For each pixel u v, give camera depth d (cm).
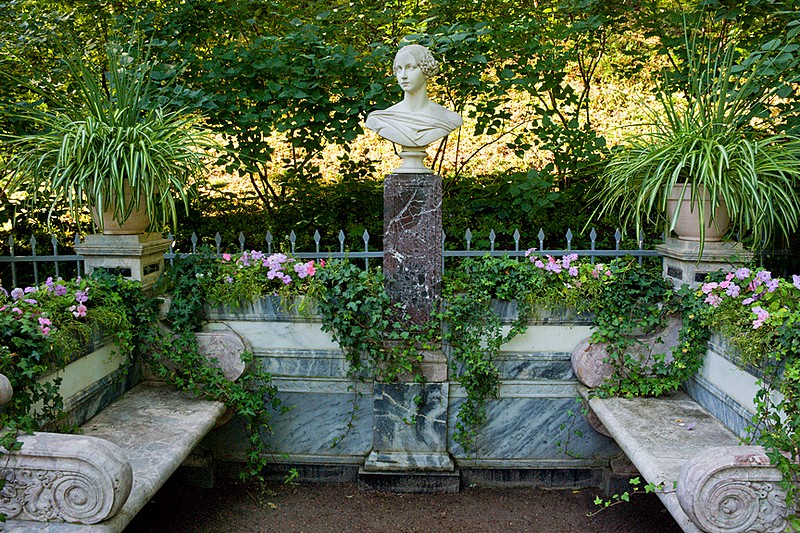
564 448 388
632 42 564
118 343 339
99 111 345
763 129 406
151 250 365
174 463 282
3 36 436
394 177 359
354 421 390
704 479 227
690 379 361
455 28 467
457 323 368
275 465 395
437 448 384
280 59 456
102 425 315
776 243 421
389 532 341
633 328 363
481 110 514
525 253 384
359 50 532
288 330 379
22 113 448
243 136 482
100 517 226
